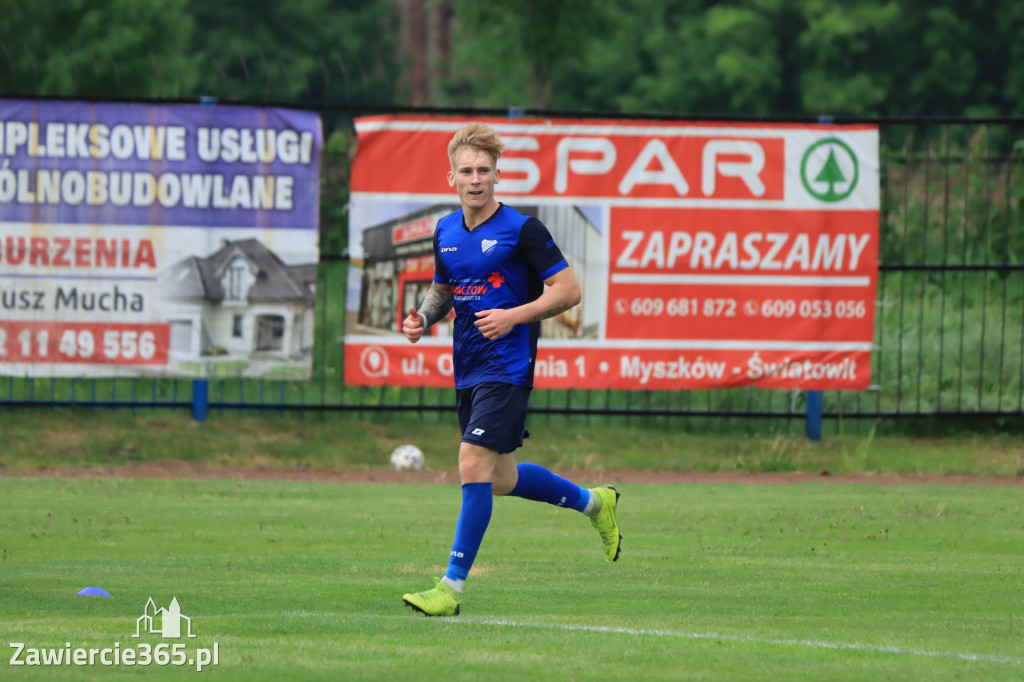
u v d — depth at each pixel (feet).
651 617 58.80
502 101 408.67
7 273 128.77
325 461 129.80
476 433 59.00
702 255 133.39
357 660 48.34
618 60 499.51
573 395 153.69
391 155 131.44
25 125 128.36
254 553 77.15
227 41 495.41
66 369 129.80
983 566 74.54
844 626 57.21
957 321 166.20
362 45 542.16
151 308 130.52
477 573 71.00
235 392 151.84
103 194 129.29
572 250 132.87
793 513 98.17
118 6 291.99
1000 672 47.78
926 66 473.67
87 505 98.02
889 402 150.20
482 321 57.11
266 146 130.93
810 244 134.00
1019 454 135.44
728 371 134.31
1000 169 185.68
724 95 484.74
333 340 160.86
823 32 458.09
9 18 276.41
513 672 46.55
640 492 112.98
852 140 133.69
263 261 131.44
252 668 46.98
